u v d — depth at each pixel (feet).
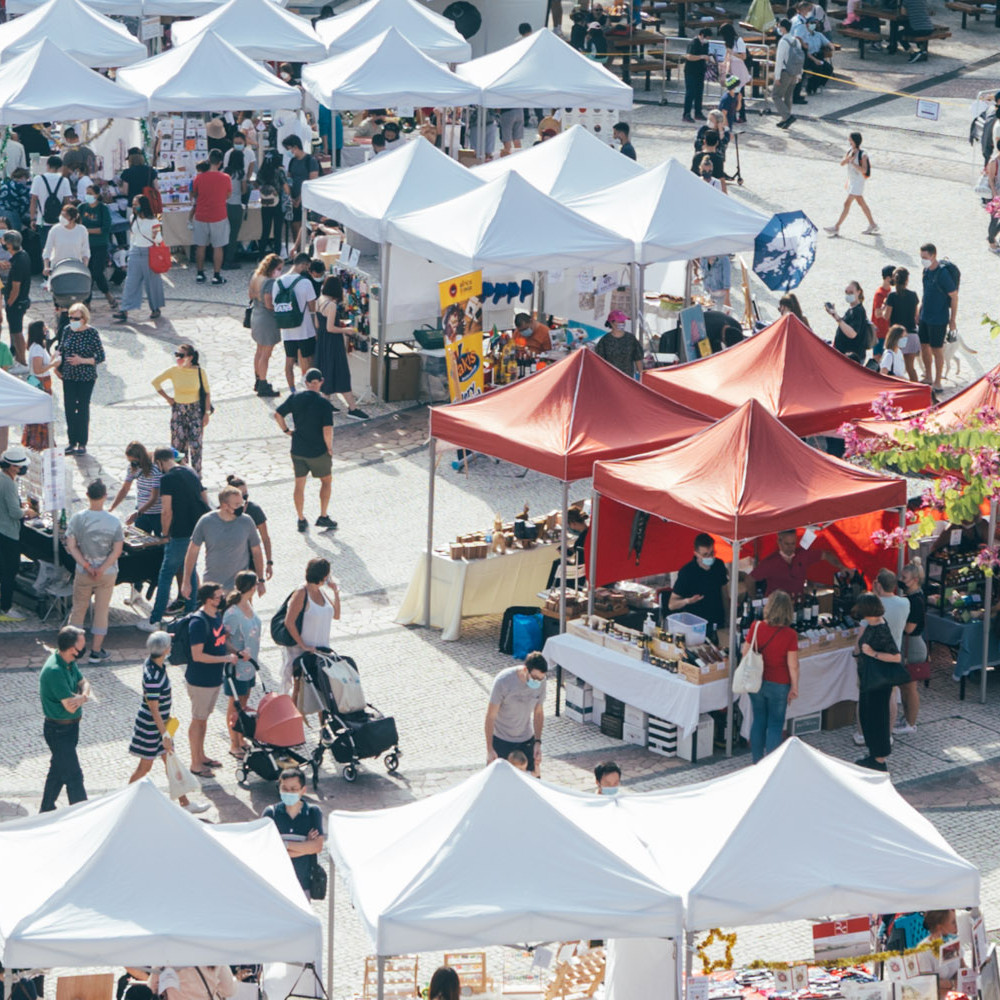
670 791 56.29
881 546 83.51
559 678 80.33
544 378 86.22
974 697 82.74
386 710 78.95
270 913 48.65
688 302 120.88
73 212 126.00
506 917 48.26
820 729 78.84
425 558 87.30
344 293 121.39
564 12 224.94
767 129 179.52
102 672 82.12
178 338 129.59
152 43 177.88
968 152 171.83
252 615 73.20
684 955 57.57
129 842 49.62
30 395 84.38
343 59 149.28
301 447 96.12
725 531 73.92
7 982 50.90
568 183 124.57
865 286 135.23
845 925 55.47
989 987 54.29
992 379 84.38
